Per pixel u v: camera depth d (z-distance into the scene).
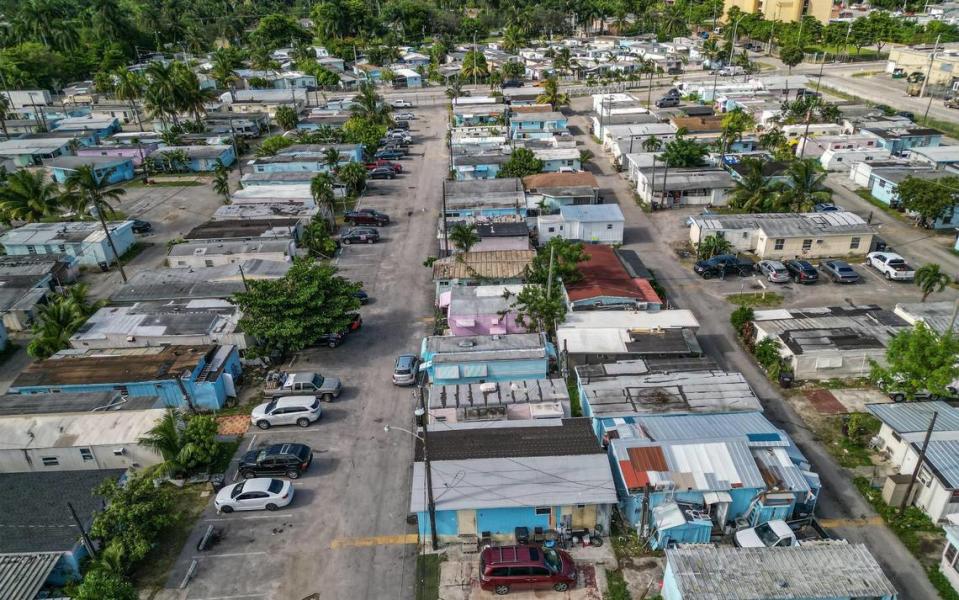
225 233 68.88
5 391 48.47
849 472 37.50
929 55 136.75
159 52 189.50
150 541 32.78
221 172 84.62
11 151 104.06
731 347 50.91
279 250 64.62
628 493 32.69
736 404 39.38
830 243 65.31
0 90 138.50
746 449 34.78
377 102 124.19
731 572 28.31
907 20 188.25
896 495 34.41
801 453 38.56
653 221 76.50
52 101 147.12
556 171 91.00
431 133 119.12
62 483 36.75
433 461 35.06
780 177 79.50
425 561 32.47
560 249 55.22
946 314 49.06
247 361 49.88
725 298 58.53
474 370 44.12
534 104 127.81
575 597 30.17
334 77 158.12
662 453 34.53
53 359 46.97
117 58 170.88
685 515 32.22
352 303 51.88
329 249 68.81
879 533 33.31
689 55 175.75
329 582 31.45
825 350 45.41
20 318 57.19
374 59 178.88
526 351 45.00
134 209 86.00
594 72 161.25
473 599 30.27
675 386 41.16
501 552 30.89
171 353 47.28
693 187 78.81
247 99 135.38
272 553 33.19
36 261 64.06
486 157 91.38
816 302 56.97
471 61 156.62
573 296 53.34
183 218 82.75
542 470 34.09
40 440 38.66
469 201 75.12
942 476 33.09
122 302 55.47
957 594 29.69
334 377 47.78
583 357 46.19
